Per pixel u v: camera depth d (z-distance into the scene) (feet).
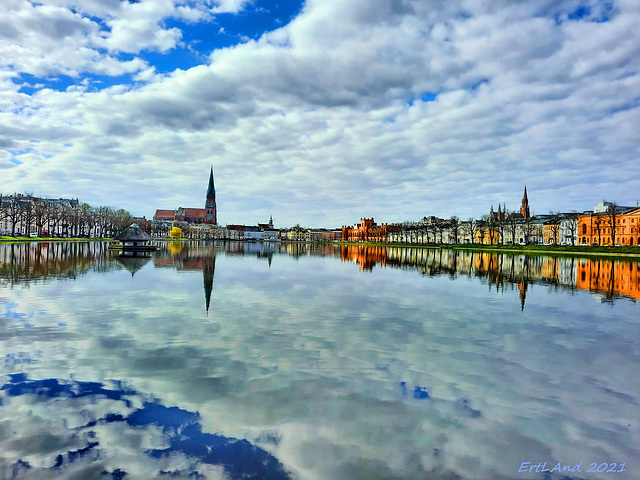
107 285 84.58
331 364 35.14
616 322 55.01
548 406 27.55
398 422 24.79
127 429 23.34
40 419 24.29
